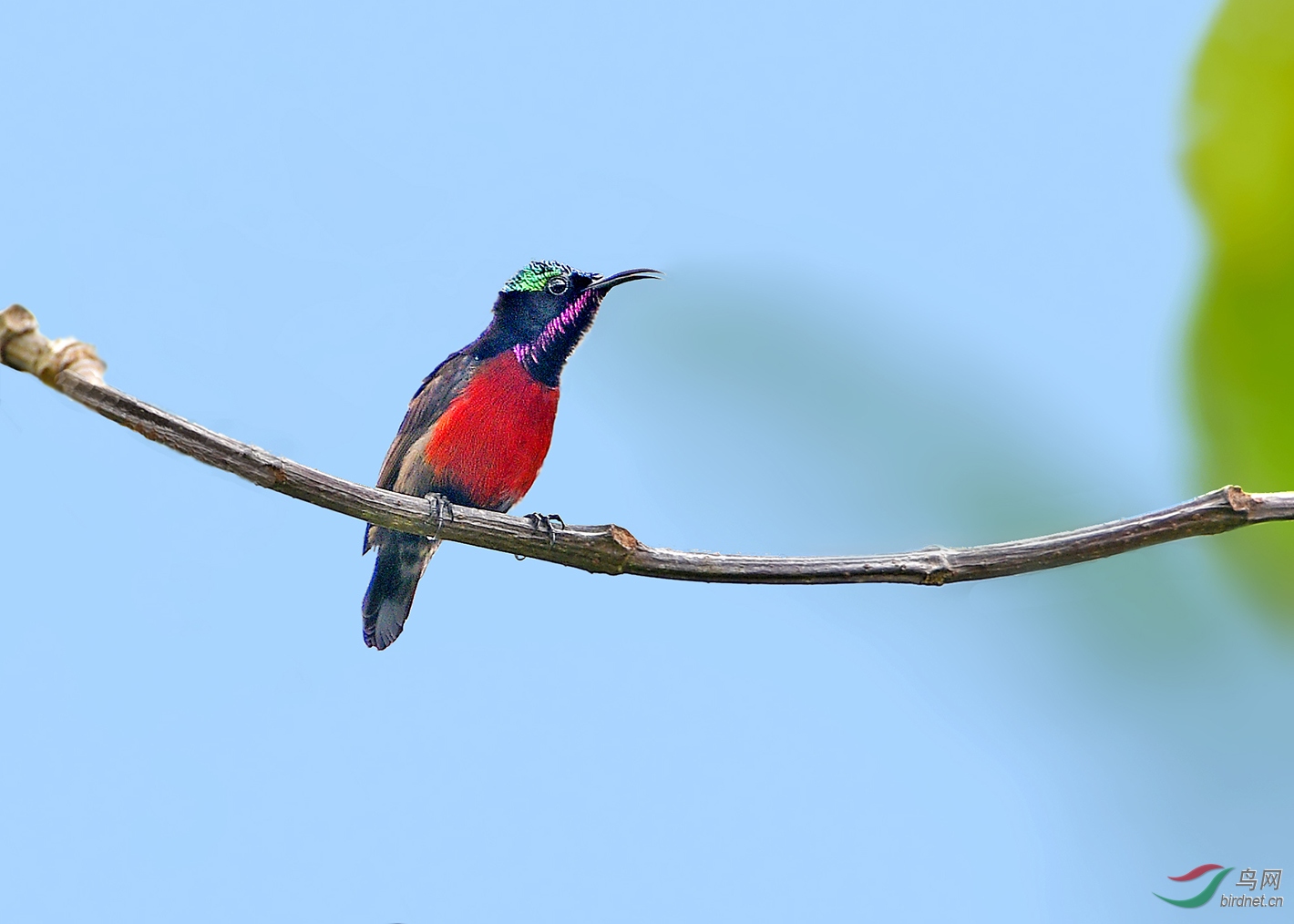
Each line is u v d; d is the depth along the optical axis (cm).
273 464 747
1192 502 736
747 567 769
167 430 707
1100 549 735
